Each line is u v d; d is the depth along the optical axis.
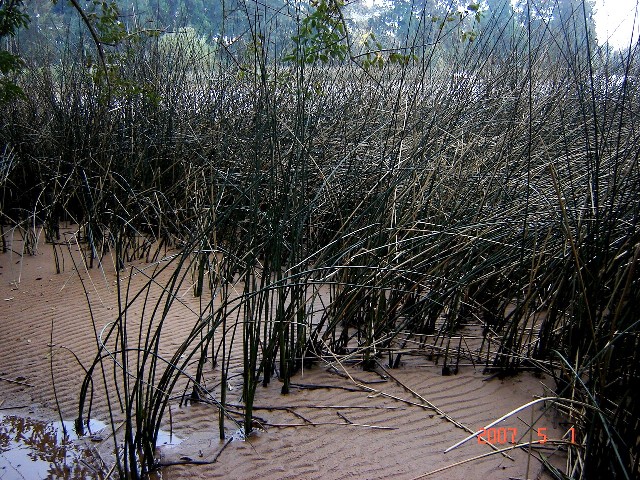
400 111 6.55
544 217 4.87
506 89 7.57
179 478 3.38
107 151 7.32
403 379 4.35
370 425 3.81
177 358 3.64
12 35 6.35
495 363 4.45
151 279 3.64
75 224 7.89
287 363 4.15
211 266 5.70
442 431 3.75
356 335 4.81
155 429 3.53
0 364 4.66
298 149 5.61
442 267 4.89
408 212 5.04
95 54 9.36
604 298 3.86
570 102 6.89
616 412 3.14
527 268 4.81
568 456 3.39
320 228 5.83
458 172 5.63
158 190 6.94
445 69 8.55
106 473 3.47
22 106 8.66
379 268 4.36
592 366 3.42
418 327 4.86
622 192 4.12
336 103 7.33
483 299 5.04
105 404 4.11
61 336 5.07
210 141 7.39
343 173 5.88
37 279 6.30
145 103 7.91
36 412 4.06
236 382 4.31
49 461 3.58
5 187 7.46
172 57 9.30
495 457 3.48
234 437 3.72
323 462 3.48
